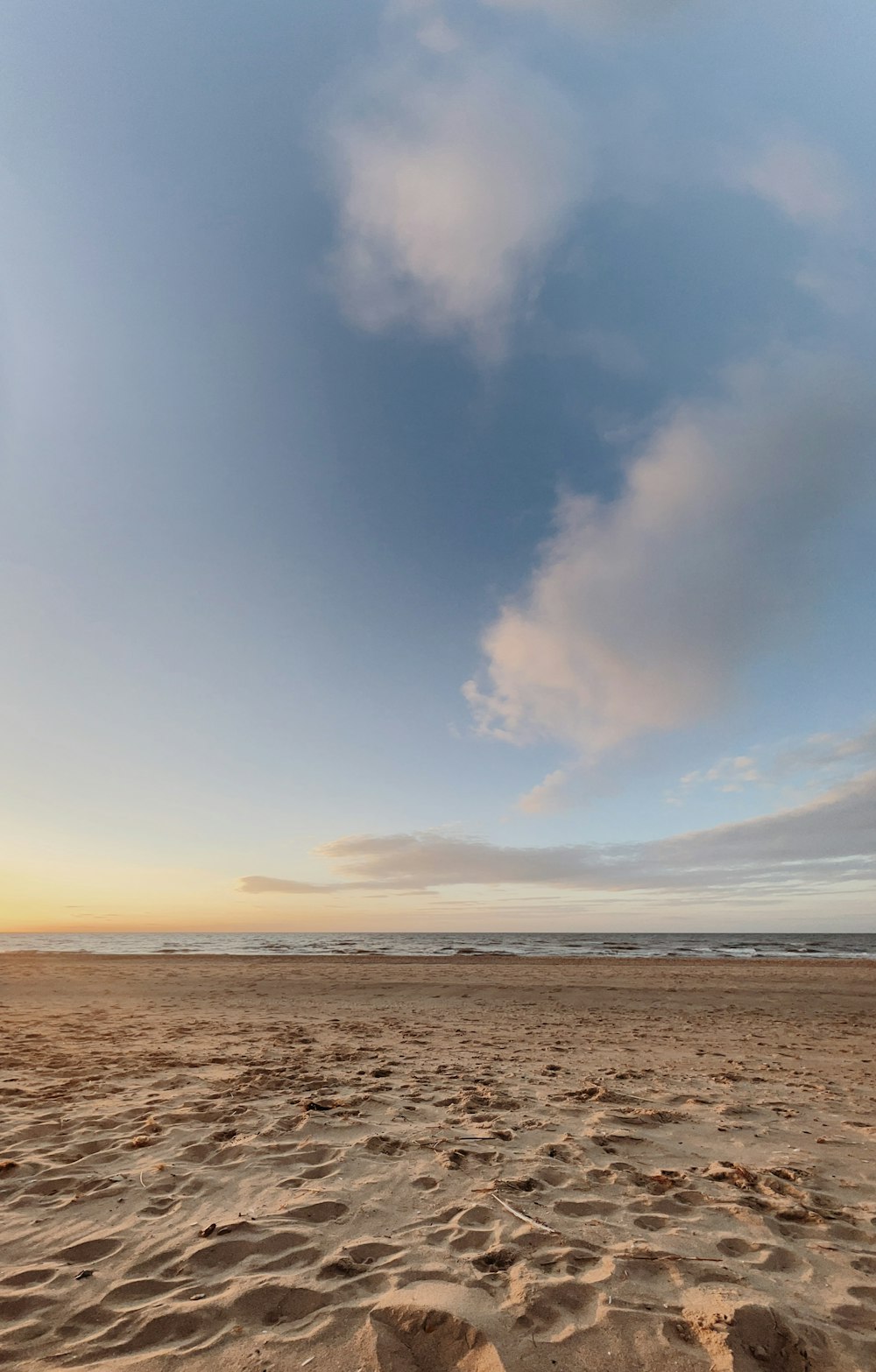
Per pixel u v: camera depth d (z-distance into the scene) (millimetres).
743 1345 2135
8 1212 3268
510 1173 3766
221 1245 2889
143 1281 2611
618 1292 2492
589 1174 3775
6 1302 2459
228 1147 4184
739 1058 7578
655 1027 9977
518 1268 2680
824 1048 8273
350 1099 5367
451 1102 5305
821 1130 4676
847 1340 2223
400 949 43188
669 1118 4922
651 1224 3133
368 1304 2404
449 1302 2363
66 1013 11461
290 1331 2258
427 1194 3471
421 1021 10586
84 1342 2209
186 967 22312
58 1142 4309
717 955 34938
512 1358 2074
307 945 55125
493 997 13875
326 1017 10953
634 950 41438
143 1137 4328
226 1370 2051
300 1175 3742
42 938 85750
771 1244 2932
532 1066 6910
